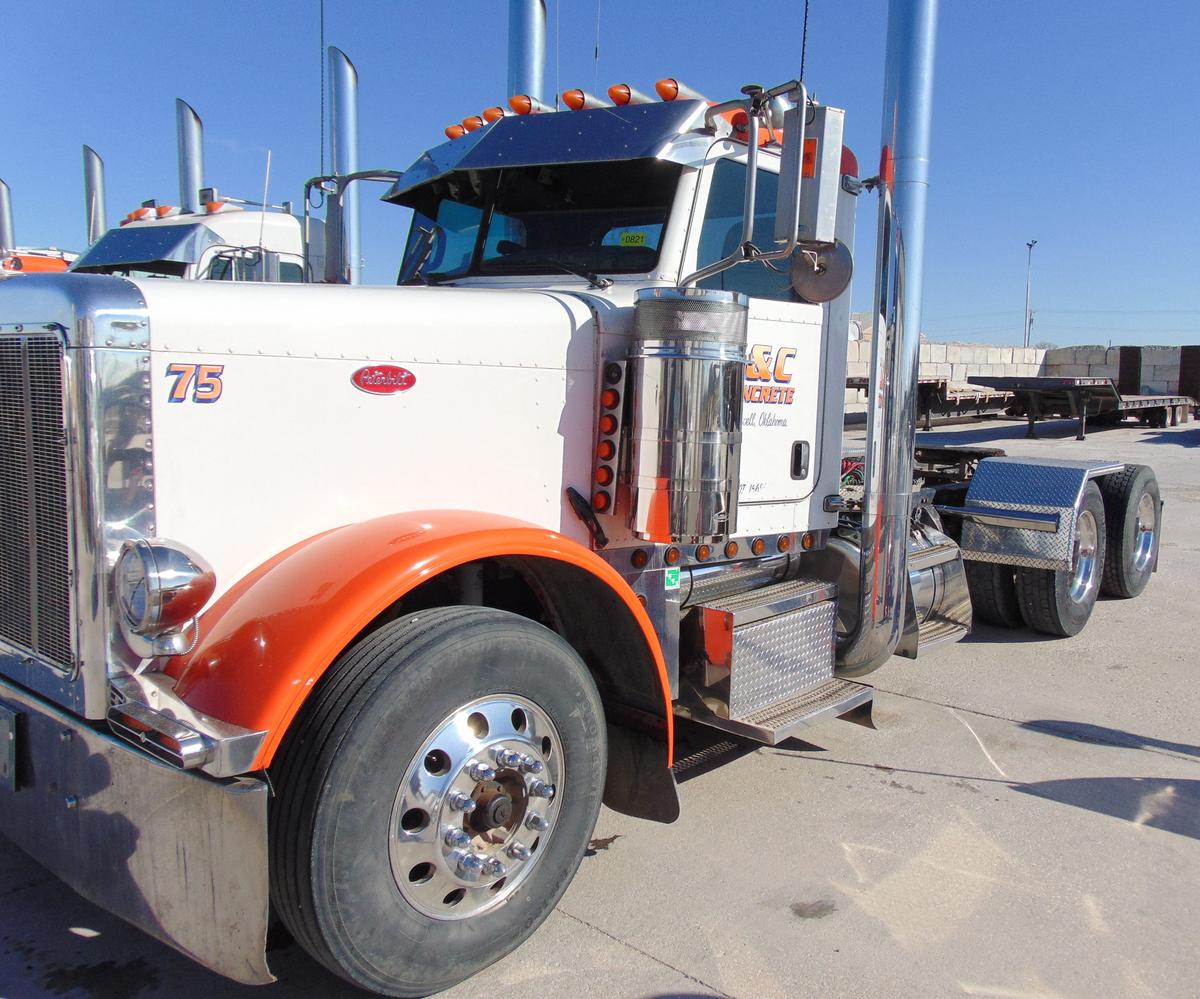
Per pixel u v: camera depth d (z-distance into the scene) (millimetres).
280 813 2260
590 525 3207
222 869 2176
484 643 2479
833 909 3053
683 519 2994
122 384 2303
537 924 2725
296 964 2785
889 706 4996
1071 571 5816
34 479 2438
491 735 2527
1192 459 16844
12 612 2621
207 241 9297
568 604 3111
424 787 2396
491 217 3904
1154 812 3783
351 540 2465
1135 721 4801
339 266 4676
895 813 3748
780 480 3840
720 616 3559
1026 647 6109
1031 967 2768
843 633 4230
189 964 2775
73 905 3061
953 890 3180
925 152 4047
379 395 2734
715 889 3170
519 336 3016
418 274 4078
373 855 2303
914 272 4074
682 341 2965
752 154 3064
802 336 3855
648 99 3820
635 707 3197
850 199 4137
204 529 2449
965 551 6156
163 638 2258
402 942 2391
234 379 2482
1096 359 27297
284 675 2189
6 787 2658
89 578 2305
